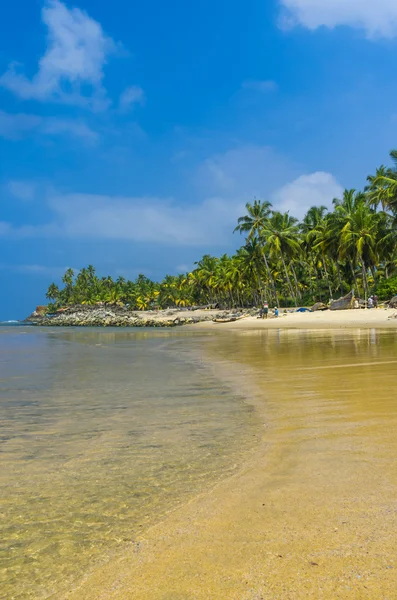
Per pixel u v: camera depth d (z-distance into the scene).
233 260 94.12
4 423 6.25
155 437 5.29
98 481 3.87
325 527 2.74
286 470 3.86
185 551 2.59
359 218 56.34
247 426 5.67
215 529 2.84
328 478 3.57
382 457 4.02
